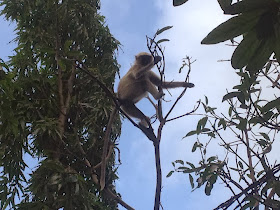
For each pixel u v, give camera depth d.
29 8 7.39
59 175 5.55
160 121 4.07
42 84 6.63
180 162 4.43
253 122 3.49
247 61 1.45
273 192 3.73
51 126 6.04
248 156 4.15
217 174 3.95
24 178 6.04
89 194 5.79
